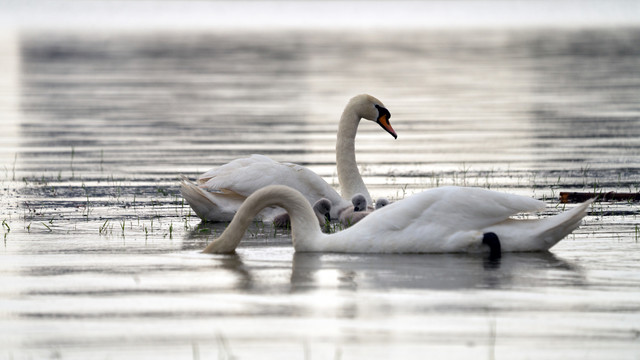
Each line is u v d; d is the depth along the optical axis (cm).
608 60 5612
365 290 996
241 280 1047
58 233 1355
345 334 850
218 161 2144
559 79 4512
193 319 896
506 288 1004
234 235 1195
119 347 820
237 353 804
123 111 3362
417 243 1158
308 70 5228
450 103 3616
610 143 2408
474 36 8606
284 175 1459
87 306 941
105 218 1489
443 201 1169
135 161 2150
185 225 1430
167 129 2831
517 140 2525
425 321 887
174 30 10431
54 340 838
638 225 1379
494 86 4253
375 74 4950
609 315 905
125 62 5912
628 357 794
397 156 2264
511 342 830
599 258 1151
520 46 7056
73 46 7294
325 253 1175
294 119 3112
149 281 1046
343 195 1605
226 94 4000
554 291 991
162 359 791
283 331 859
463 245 1155
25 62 5881
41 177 1923
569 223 1167
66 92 4091
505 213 1166
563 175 1894
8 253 1207
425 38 8406
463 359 788
